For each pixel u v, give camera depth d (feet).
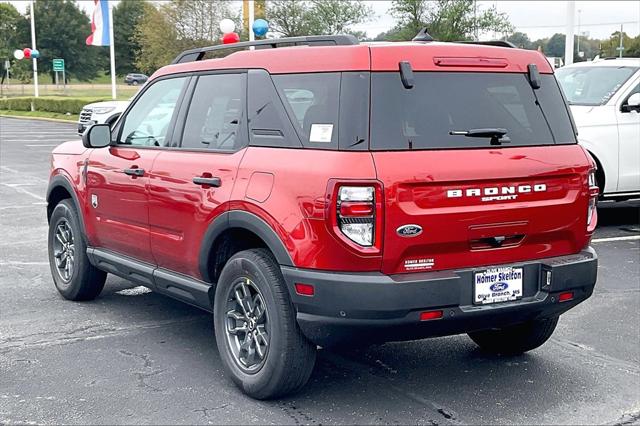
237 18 125.39
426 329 13.94
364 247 13.30
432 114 14.17
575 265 15.12
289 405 15.19
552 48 197.16
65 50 329.11
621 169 33.63
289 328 14.44
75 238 21.67
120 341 18.97
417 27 110.83
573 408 15.23
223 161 15.89
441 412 14.94
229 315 15.89
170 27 128.98
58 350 18.28
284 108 14.99
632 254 29.27
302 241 13.78
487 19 113.70
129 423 14.33
